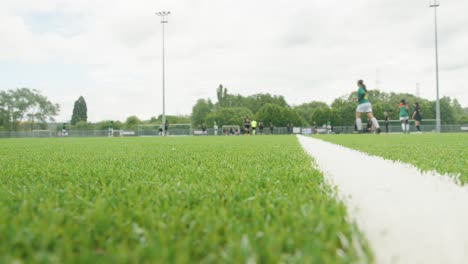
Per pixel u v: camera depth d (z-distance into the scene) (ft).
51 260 2.81
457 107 298.76
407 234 3.76
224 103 334.03
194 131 175.42
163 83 134.51
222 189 5.90
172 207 4.45
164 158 13.79
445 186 6.80
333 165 10.90
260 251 2.99
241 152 17.29
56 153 18.48
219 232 3.62
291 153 16.21
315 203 4.76
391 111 249.96
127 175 8.14
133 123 248.32
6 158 14.70
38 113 235.81
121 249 2.95
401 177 8.08
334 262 2.74
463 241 3.57
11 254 3.04
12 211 4.62
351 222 3.97
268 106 253.24
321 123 254.06
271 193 5.51
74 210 4.54
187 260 2.89
